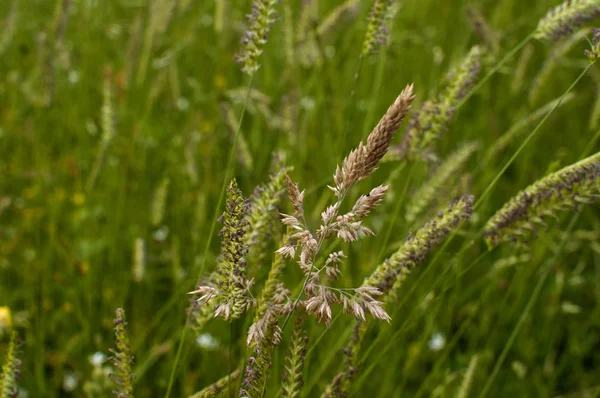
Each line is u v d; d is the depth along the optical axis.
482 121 0.97
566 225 0.88
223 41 1.03
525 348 0.78
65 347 0.72
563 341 0.84
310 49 0.78
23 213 0.88
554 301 0.76
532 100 0.75
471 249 0.80
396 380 0.72
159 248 0.86
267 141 0.88
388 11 0.57
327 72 0.94
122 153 0.93
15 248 0.85
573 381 0.79
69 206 0.90
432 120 0.57
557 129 1.04
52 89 0.87
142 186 0.91
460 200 0.47
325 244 0.61
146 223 0.86
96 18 1.21
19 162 0.97
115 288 0.79
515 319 0.80
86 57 1.14
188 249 0.82
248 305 0.43
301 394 0.56
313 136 0.86
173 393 0.69
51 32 0.89
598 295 0.85
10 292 0.81
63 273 0.81
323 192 0.71
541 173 0.92
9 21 1.03
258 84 1.06
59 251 0.81
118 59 1.18
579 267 0.81
